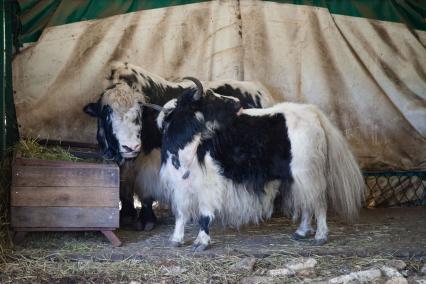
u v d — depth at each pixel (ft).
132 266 16.38
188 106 17.74
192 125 17.61
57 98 22.95
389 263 16.62
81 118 23.21
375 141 26.07
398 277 15.40
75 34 23.00
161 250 17.47
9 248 17.07
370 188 25.68
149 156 19.94
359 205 18.80
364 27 25.76
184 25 24.08
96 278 15.62
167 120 18.04
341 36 25.55
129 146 18.47
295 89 25.29
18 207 17.33
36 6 22.34
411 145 26.32
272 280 15.40
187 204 18.02
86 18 23.09
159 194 20.33
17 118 22.47
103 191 17.84
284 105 18.74
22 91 22.50
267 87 25.02
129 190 20.62
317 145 17.89
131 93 18.89
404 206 25.98
